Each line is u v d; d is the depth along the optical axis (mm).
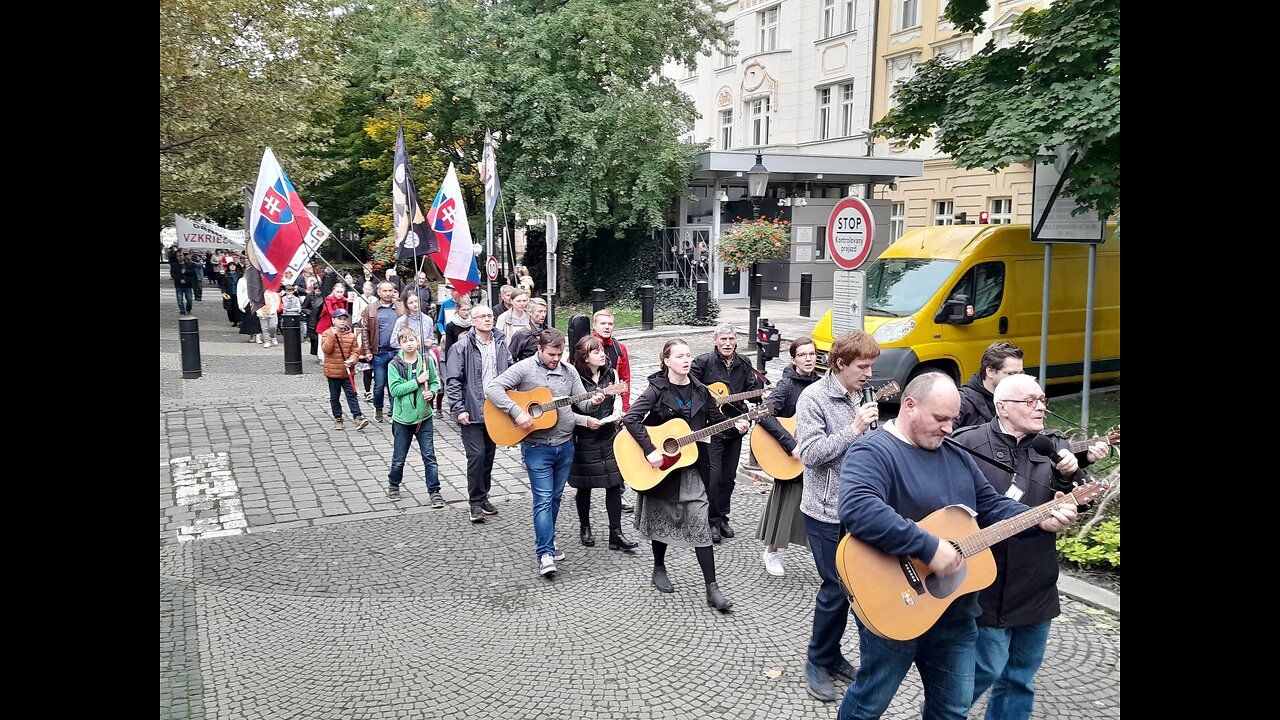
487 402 5969
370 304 10680
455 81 21578
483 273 25469
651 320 19531
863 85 28094
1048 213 8695
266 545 6578
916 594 3168
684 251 26172
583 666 4633
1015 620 3508
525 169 22688
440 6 23109
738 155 23500
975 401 5141
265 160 9062
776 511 5828
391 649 4844
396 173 11703
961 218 20109
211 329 22391
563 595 5609
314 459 9156
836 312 8039
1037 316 10914
